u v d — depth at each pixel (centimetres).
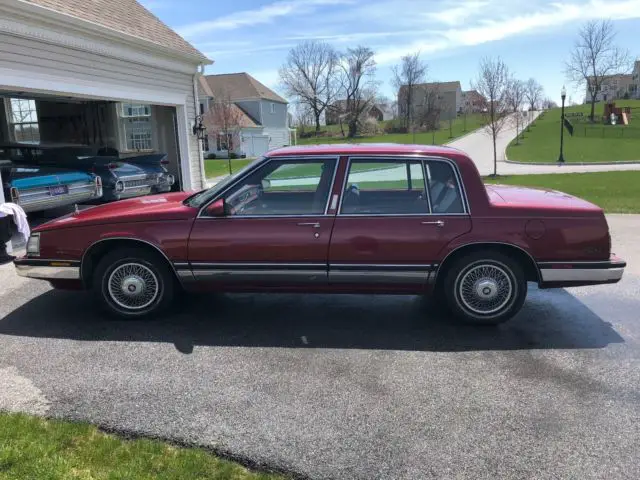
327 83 7994
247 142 5378
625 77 10919
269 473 282
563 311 535
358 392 369
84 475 273
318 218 471
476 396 363
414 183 481
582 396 362
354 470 285
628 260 732
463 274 481
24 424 320
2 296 581
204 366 409
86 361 416
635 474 281
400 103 8619
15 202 893
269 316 521
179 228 480
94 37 1021
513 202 480
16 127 1447
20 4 820
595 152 4028
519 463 291
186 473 277
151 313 505
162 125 1455
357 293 493
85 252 491
